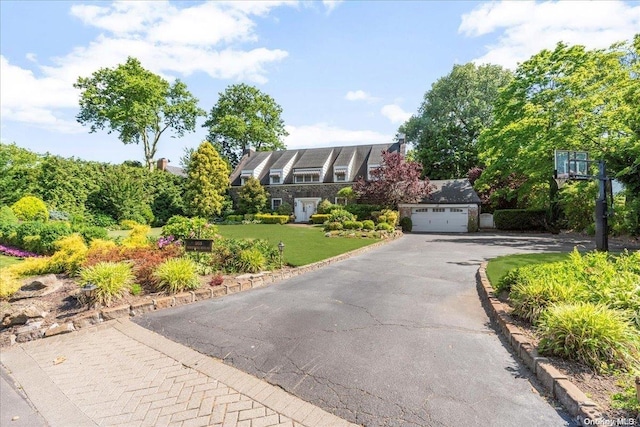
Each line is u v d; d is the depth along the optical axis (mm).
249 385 3395
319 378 3439
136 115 30062
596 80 15797
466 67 33219
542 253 11023
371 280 7707
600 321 3361
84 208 22625
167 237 10492
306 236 16844
